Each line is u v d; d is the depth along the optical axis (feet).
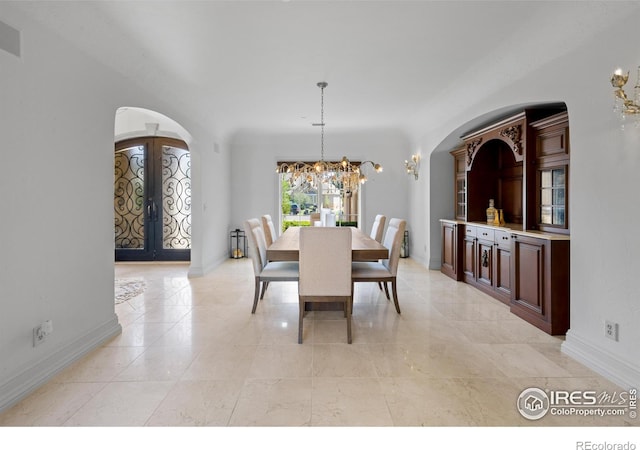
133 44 9.77
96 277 8.98
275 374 7.45
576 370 7.61
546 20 8.47
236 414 6.03
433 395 6.63
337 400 6.47
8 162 6.39
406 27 9.04
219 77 12.62
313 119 19.08
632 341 6.81
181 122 14.80
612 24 7.18
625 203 6.96
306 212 24.12
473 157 15.48
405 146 23.13
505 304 12.55
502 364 7.90
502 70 11.09
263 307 12.37
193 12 8.30
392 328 10.20
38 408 6.20
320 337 9.54
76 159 8.23
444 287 15.11
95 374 7.44
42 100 7.18
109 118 9.62
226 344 9.05
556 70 9.02
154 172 21.45
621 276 7.05
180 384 7.04
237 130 21.68
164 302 12.96
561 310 9.57
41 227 7.15
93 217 8.87
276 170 23.18
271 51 10.44
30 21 6.84
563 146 9.97
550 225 10.60
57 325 7.58
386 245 13.66
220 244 20.97
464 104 14.17
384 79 12.82
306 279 9.17
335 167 20.56
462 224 16.11
